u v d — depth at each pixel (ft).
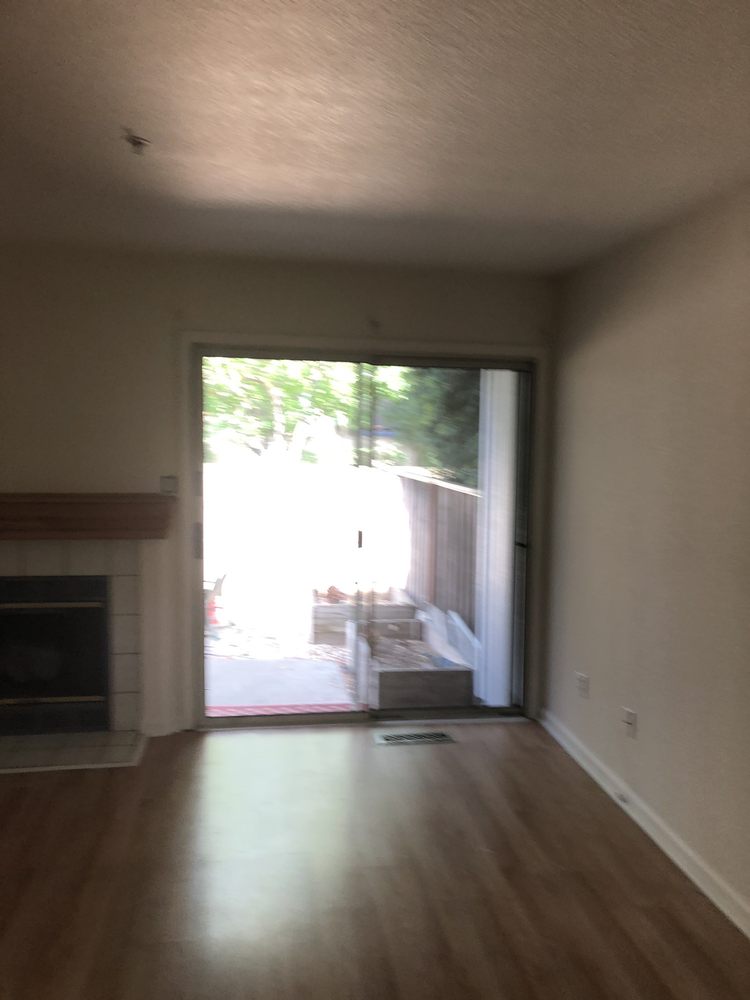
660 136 6.98
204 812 9.94
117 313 11.93
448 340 12.77
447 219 9.70
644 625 9.93
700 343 8.70
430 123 6.77
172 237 10.89
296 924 7.72
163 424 12.15
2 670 12.13
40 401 11.84
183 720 12.70
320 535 13.08
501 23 5.10
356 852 9.06
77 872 8.56
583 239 10.38
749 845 7.77
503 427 13.38
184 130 7.01
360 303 12.52
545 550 13.41
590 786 10.94
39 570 11.90
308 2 4.85
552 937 7.61
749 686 7.82
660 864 8.98
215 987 6.82
